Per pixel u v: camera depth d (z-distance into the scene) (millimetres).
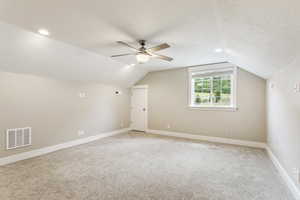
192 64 4605
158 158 3227
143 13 1910
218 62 4336
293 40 1420
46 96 3543
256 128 3963
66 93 3967
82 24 2203
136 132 5777
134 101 6043
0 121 2832
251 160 3121
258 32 1650
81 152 3580
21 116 3117
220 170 2689
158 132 5516
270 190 2105
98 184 2227
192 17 1981
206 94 4730
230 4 1383
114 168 2750
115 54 3684
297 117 1891
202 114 4688
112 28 2322
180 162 3025
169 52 3439
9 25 2227
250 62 3041
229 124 4297
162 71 5418
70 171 2619
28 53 2791
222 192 2053
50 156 3312
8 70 2900
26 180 2311
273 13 1169
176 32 2426
